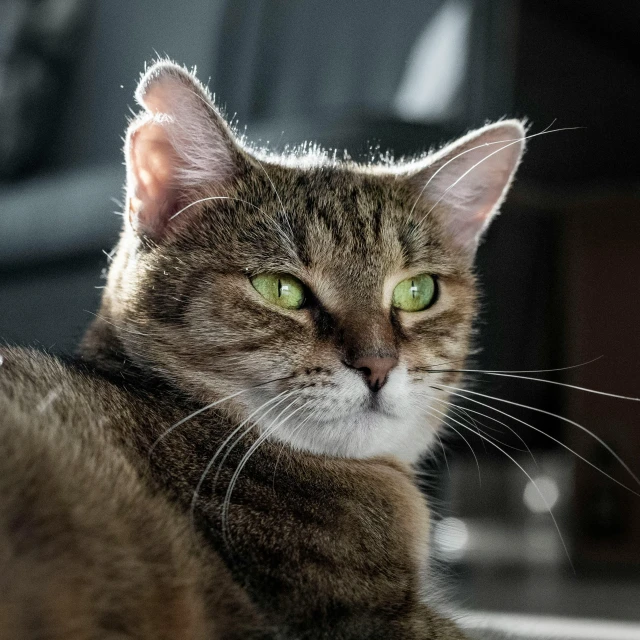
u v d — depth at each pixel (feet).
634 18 2.62
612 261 2.34
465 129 1.88
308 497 1.39
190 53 2.25
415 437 1.52
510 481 2.63
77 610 1.20
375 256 1.48
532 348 2.45
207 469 1.34
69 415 1.32
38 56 2.43
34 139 2.36
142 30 2.32
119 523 1.26
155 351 1.42
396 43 2.04
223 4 2.24
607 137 2.71
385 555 1.37
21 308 2.04
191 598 1.28
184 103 1.45
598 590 2.11
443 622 1.36
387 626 1.32
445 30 1.97
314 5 2.16
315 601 1.31
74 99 2.38
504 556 2.47
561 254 2.42
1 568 1.18
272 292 1.44
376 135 1.82
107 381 1.39
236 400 1.42
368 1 2.09
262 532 1.33
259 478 1.38
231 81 2.20
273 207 1.47
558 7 2.58
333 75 2.10
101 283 1.88
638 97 2.76
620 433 2.32
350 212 1.49
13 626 1.17
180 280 1.42
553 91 2.60
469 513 2.61
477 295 1.61
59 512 1.23
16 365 1.36
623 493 2.31
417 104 1.95
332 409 1.42
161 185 1.46
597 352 2.34
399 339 1.48
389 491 1.45
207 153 1.47
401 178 1.57
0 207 2.08
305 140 1.84
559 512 2.51
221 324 1.41
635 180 2.73
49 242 1.98
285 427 1.42
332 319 1.44
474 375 1.89
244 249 1.44
